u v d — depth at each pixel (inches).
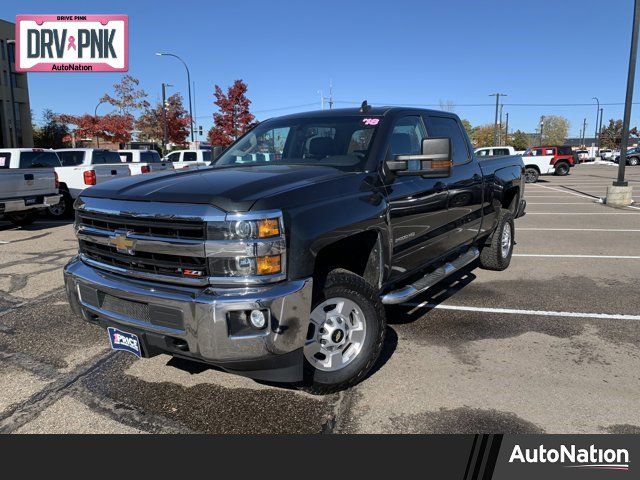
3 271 271.4
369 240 145.5
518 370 150.1
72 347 169.0
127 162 653.9
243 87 1305.4
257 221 108.5
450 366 153.2
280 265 111.3
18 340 174.9
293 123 175.5
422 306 210.2
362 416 126.0
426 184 170.9
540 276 257.9
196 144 1268.5
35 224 468.1
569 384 141.1
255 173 134.7
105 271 130.7
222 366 112.1
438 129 195.0
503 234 263.4
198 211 110.5
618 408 128.4
